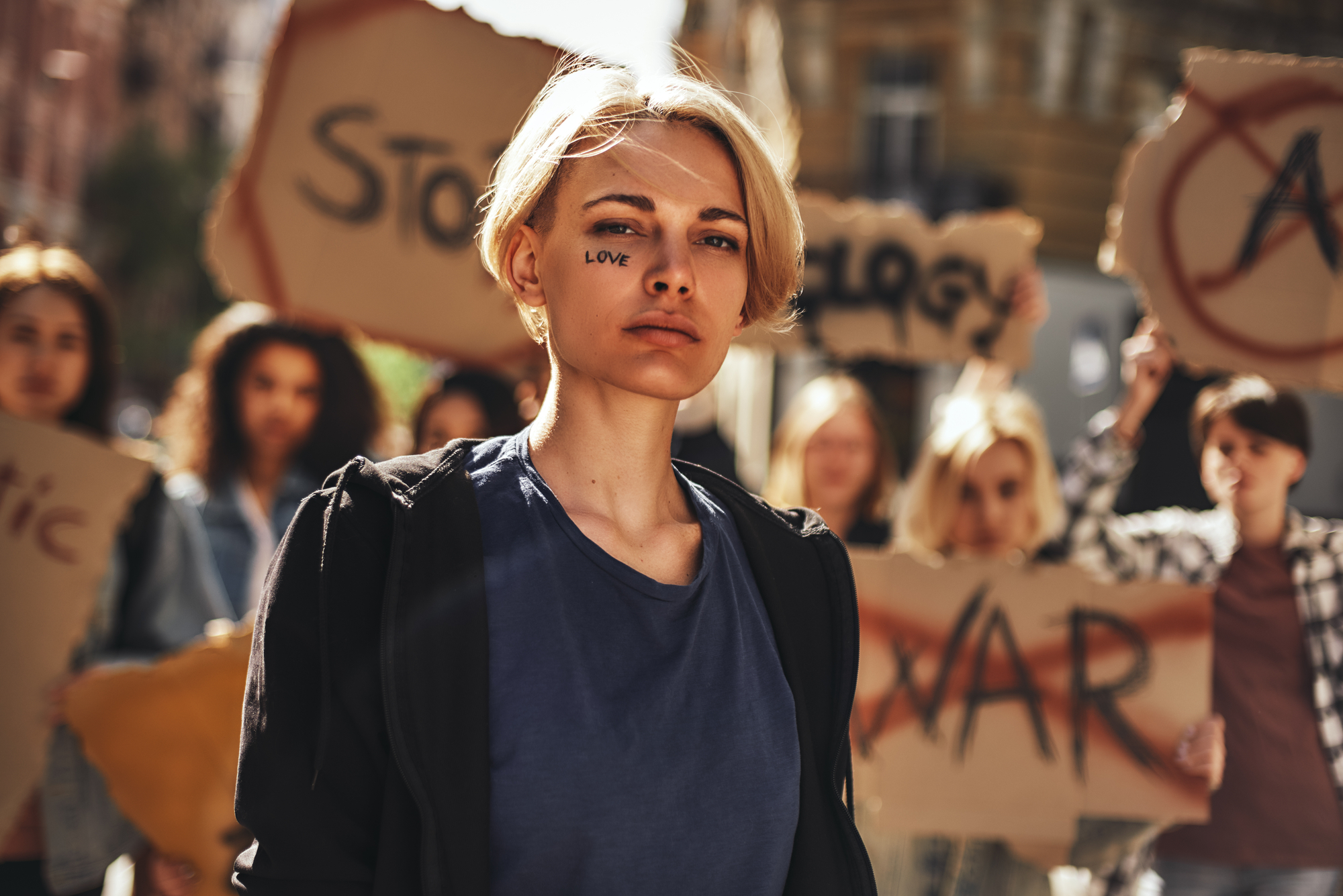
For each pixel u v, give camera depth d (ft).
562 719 3.12
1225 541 8.79
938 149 41.47
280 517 9.79
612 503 3.43
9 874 7.48
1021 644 8.35
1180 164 7.91
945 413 9.59
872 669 8.38
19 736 7.30
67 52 98.99
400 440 11.60
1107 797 8.14
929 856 8.64
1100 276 40.06
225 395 9.80
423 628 3.10
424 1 8.57
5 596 7.43
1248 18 41.73
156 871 7.58
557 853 3.08
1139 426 9.25
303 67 8.48
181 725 7.47
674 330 3.28
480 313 8.57
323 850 3.08
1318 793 8.14
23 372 7.88
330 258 8.47
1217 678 8.36
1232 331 7.75
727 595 3.53
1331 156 7.68
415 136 8.57
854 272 10.19
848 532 10.89
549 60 8.67
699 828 3.21
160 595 8.10
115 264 108.47
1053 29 39.83
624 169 3.28
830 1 41.52
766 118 44.62
